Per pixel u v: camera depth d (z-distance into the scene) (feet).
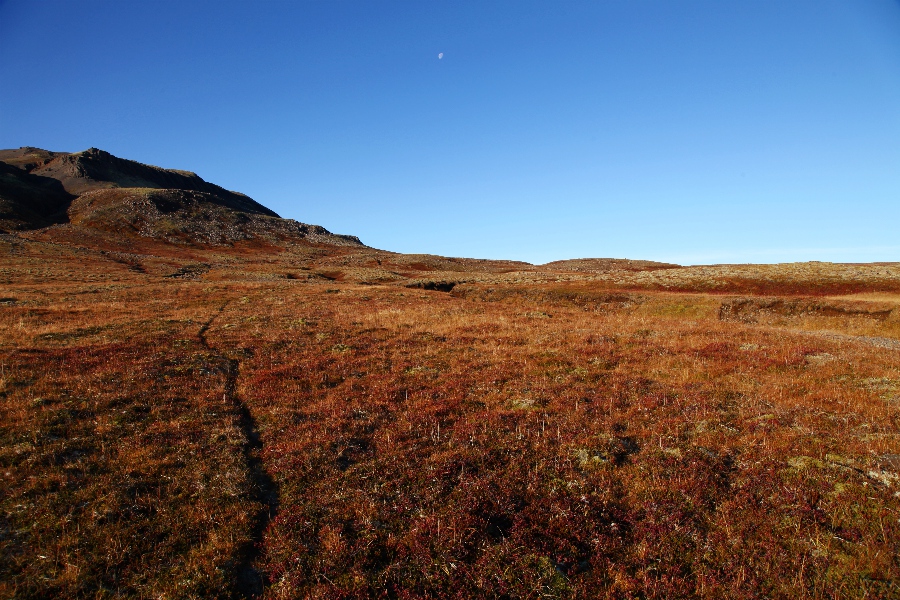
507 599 22.99
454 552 25.62
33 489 29.81
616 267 367.25
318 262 395.14
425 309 119.85
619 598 22.94
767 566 24.21
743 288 165.07
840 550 24.98
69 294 137.08
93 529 26.58
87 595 22.21
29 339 70.44
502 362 64.64
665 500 30.12
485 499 30.48
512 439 39.11
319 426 42.04
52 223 420.36
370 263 408.05
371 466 34.83
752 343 75.05
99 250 316.19
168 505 29.27
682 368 61.05
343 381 56.95
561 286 194.59
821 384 52.34
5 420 39.29
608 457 35.78
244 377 57.11
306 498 30.91
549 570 24.50
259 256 409.08
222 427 41.27
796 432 38.17
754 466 33.24
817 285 155.33
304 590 23.35
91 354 61.93
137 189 532.73
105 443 36.91
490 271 369.50
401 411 46.21
